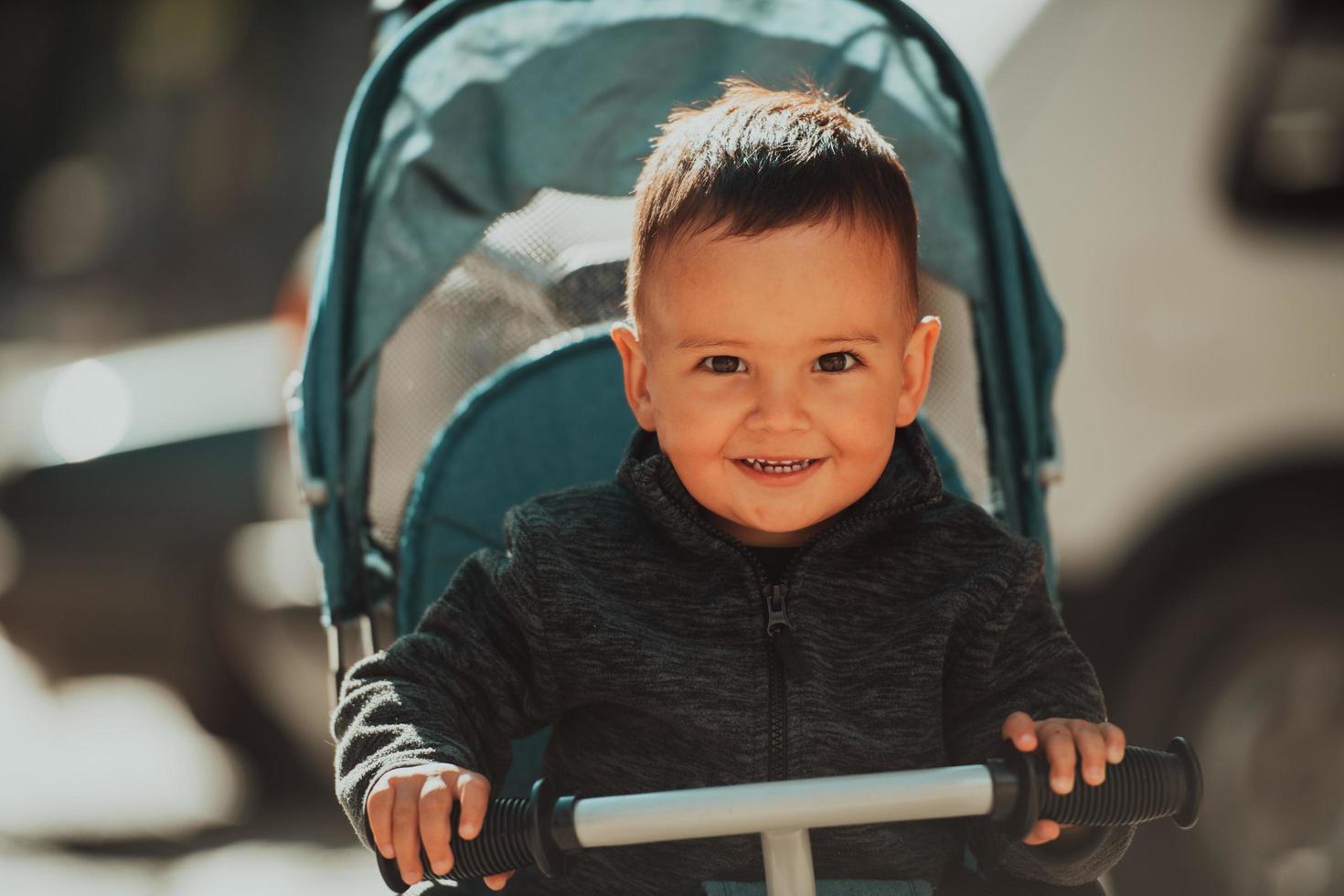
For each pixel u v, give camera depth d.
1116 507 5.34
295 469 3.66
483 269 3.94
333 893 6.19
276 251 23.09
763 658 3.04
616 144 3.92
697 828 2.42
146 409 7.09
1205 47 5.43
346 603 3.65
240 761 7.01
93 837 6.79
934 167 3.88
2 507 6.99
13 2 25.86
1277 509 5.39
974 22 5.68
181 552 6.81
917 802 2.45
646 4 4.02
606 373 3.86
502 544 3.72
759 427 2.87
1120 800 2.54
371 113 3.87
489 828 2.51
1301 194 5.42
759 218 2.86
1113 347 5.31
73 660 6.96
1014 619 3.14
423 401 3.91
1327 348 5.32
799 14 4.02
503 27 3.99
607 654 3.06
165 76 24.42
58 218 25.25
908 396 3.13
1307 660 5.43
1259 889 5.40
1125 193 5.33
